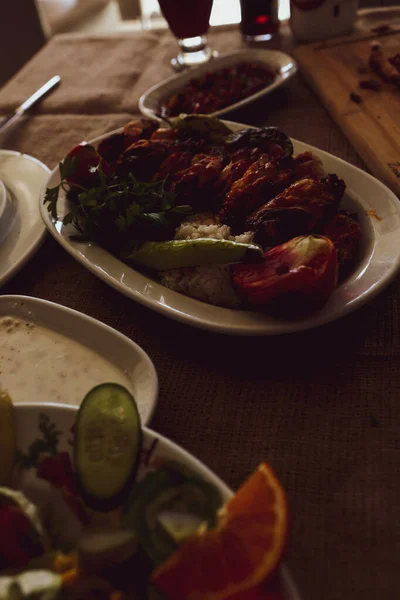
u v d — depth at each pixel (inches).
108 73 38.8
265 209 19.7
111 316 21.1
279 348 18.7
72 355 18.8
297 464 15.8
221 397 17.7
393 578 13.6
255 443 16.5
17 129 34.3
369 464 15.6
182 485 13.6
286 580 12.2
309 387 17.5
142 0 77.5
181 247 19.6
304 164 21.9
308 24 35.8
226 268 19.5
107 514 13.9
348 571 13.8
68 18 83.2
